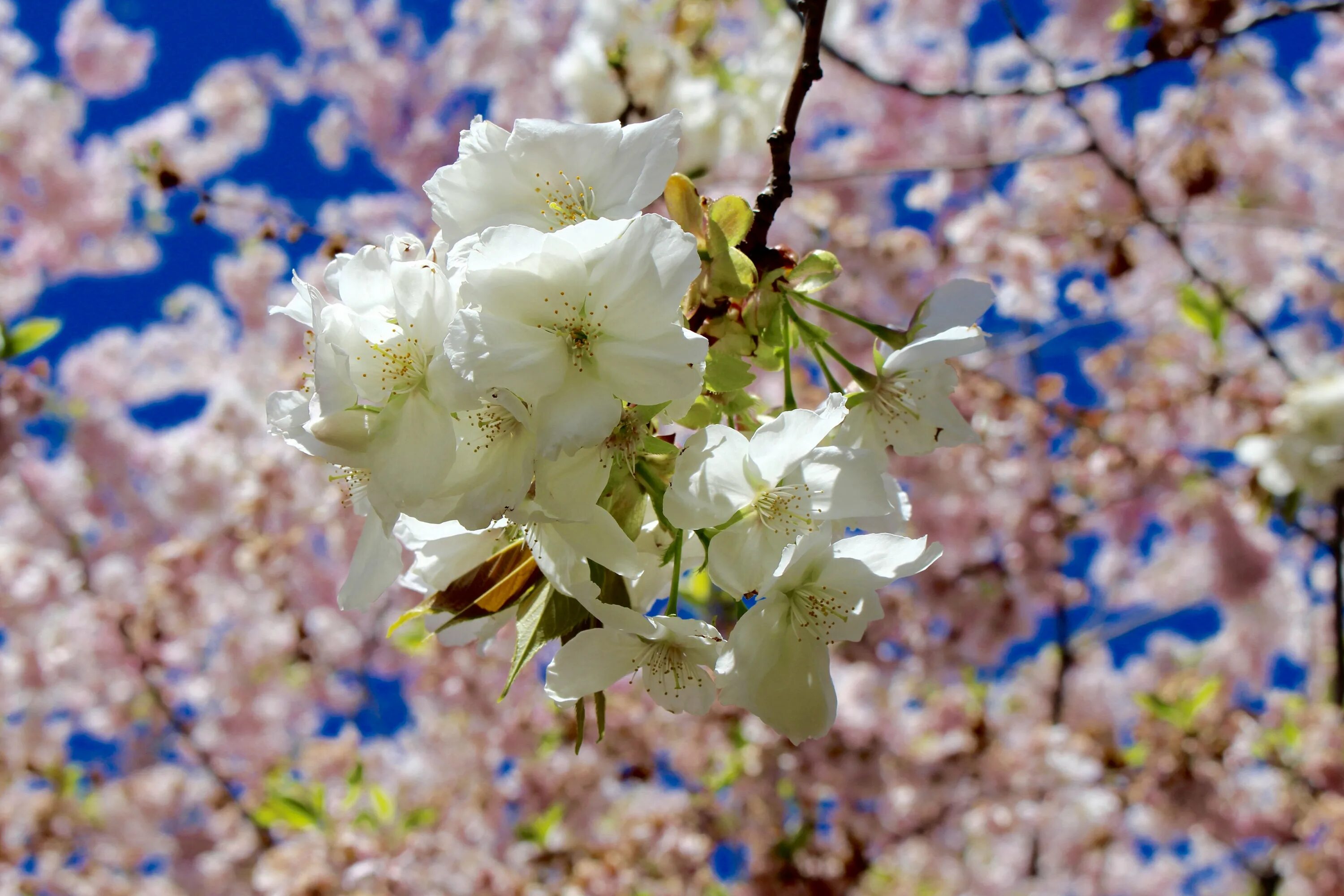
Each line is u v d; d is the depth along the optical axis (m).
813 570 1.64
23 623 7.03
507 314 1.48
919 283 6.94
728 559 1.63
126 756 7.88
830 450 1.61
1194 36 4.06
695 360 1.48
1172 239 6.04
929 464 6.80
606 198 1.72
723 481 1.58
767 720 1.65
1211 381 6.73
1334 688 6.43
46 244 7.71
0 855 7.02
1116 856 7.62
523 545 1.72
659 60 4.52
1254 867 6.50
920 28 7.96
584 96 4.54
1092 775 6.40
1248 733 6.23
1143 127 7.56
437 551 1.85
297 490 6.80
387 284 1.55
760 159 6.51
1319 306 8.19
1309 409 5.66
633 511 1.59
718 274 1.68
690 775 6.91
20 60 7.67
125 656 6.96
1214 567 7.01
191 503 6.92
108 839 7.35
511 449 1.50
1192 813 6.19
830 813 6.70
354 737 6.44
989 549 7.23
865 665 6.72
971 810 6.79
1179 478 6.64
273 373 7.98
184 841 7.36
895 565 1.62
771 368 1.84
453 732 6.96
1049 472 6.88
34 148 7.52
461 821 6.79
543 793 6.61
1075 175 6.95
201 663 7.58
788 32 5.00
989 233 6.74
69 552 7.71
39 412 6.21
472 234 1.72
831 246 6.61
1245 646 7.88
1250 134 7.77
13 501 7.69
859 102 7.93
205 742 7.52
